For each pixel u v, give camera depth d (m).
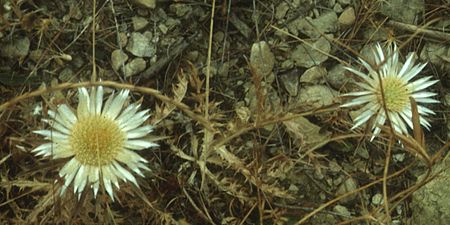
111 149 0.54
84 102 0.54
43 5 0.60
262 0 0.63
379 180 0.58
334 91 0.63
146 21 0.61
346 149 0.63
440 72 0.65
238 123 0.60
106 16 0.61
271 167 0.60
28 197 0.59
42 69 0.60
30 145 0.58
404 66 0.58
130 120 0.54
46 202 0.55
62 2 0.60
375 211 0.60
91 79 0.57
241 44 0.63
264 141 0.62
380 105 0.58
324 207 0.59
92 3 0.61
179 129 0.61
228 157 0.59
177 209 0.61
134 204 0.59
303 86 0.63
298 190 0.62
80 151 0.53
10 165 0.59
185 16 0.61
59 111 0.54
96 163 0.53
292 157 0.62
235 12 0.63
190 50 0.62
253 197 0.60
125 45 0.61
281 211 0.60
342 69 0.63
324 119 0.63
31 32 0.60
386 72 0.58
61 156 0.53
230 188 0.59
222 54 0.62
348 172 0.63
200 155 0.61
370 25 0.65
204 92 0.62
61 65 0.60
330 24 0.63
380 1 0.64
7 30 0.59
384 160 0.64
